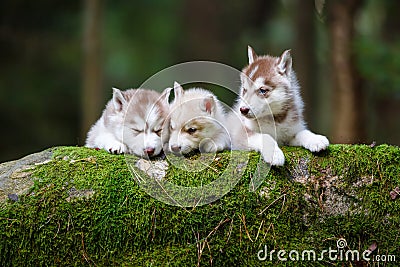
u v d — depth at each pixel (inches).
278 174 163.2
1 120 505.7
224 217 157.4
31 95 516.4
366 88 409.7
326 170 165.5
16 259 153.9
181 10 590.9
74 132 529.0
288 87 182.7
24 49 515.8
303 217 161.2
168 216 156.3
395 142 461.4
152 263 154.3
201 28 586.2
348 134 381.7
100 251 155.6
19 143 510.0
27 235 153.9
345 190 163.9
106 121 183.6
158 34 584.1
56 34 528.7
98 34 446.6
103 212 155.8
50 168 163.0
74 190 157.5
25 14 515.2
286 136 182.7
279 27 608.4
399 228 162.4
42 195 156.7
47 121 523.5
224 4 592.4
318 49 514.0
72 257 154.9
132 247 156.1
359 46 378.3
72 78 533.6
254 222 158.4
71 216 155.3
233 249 156.7
